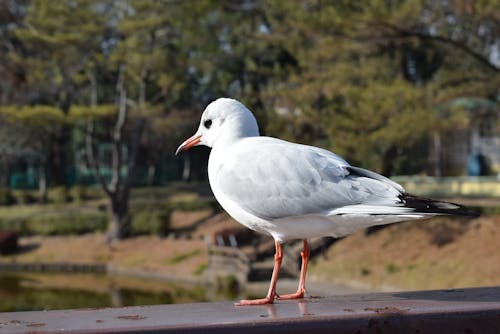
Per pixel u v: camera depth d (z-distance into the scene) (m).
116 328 2.37
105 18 29.86
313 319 2.58
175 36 31.92
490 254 20.70
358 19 16.53
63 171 47.75
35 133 36.53
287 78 28.53
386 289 21.02
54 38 27.59
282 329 2.54
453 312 2.73
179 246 30.41
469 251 21.42
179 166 54.53
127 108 33.56
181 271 27.23
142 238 32.47
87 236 33.75
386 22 16.47
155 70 31.27
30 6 30.95
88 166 49.16
